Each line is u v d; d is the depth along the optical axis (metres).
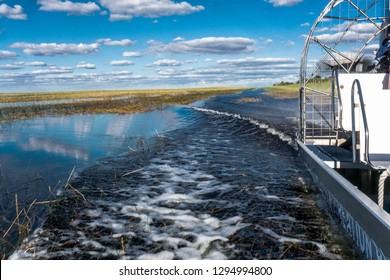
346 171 5.81
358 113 5.37
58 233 4.93
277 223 5.14
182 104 33.53
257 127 15.81
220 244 4.54
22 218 5.49
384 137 5.04
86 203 6.10
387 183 5.18
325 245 4.37
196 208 5.89
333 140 8.55
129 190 6.93
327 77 8.31
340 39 8.08
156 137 13.82
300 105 8.91
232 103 32.47
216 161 9.52
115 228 5.09
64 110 27.59
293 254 4.20
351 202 4.08
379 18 7.49
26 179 7.83
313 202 5.99
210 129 16.22
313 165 6.33
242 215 5.51
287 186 7.02
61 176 8.04
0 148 11.69
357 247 3.95
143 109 27.91
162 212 5.71
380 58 7.49
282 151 10.77
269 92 50.97
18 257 4.24
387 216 3.19
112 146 11.90
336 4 7.14
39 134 14.90
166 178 7.82
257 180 7.53
